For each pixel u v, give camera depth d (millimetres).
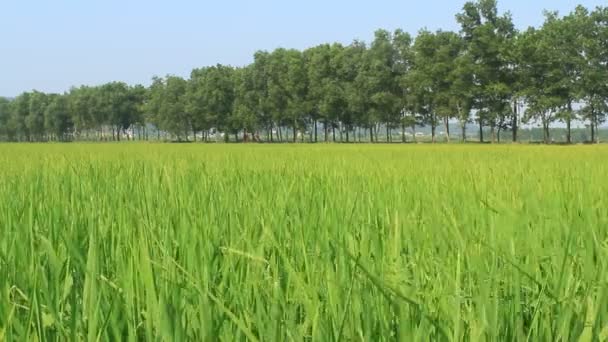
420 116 87375
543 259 2674
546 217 3592
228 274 2562
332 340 1784
